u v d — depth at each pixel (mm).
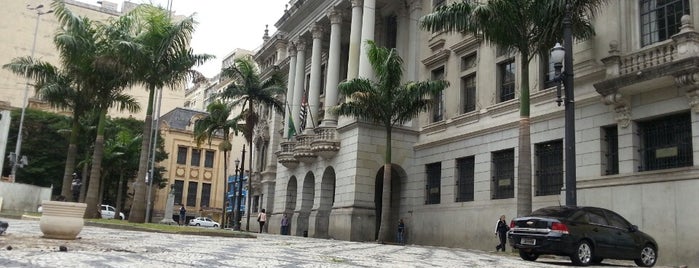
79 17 24875
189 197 70562
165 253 9109
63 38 23625
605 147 18375
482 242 22625
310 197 33438
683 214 14867
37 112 51188
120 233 16047
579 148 19094
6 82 67688
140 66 24219
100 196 47656
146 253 8906
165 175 68750
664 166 16438
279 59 46156
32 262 6562
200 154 72375
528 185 16516
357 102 23781
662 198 15492
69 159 26422
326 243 18547
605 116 18266
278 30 44562
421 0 29828
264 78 50062
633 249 12922
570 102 14922
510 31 16984
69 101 27359
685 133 15992
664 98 16328
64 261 6879
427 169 27625
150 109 24828
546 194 20578
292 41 39719
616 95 17156
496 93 23703
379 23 32969
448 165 25828
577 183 18266
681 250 14766
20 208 30547
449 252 16500
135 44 23344
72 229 11297
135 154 47312
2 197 29781
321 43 35906
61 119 51062
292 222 33562
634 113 17203
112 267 6461
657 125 16875
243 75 33844
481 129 23812
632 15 17922
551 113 20375
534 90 21703
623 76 16625
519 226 12836
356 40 30141
